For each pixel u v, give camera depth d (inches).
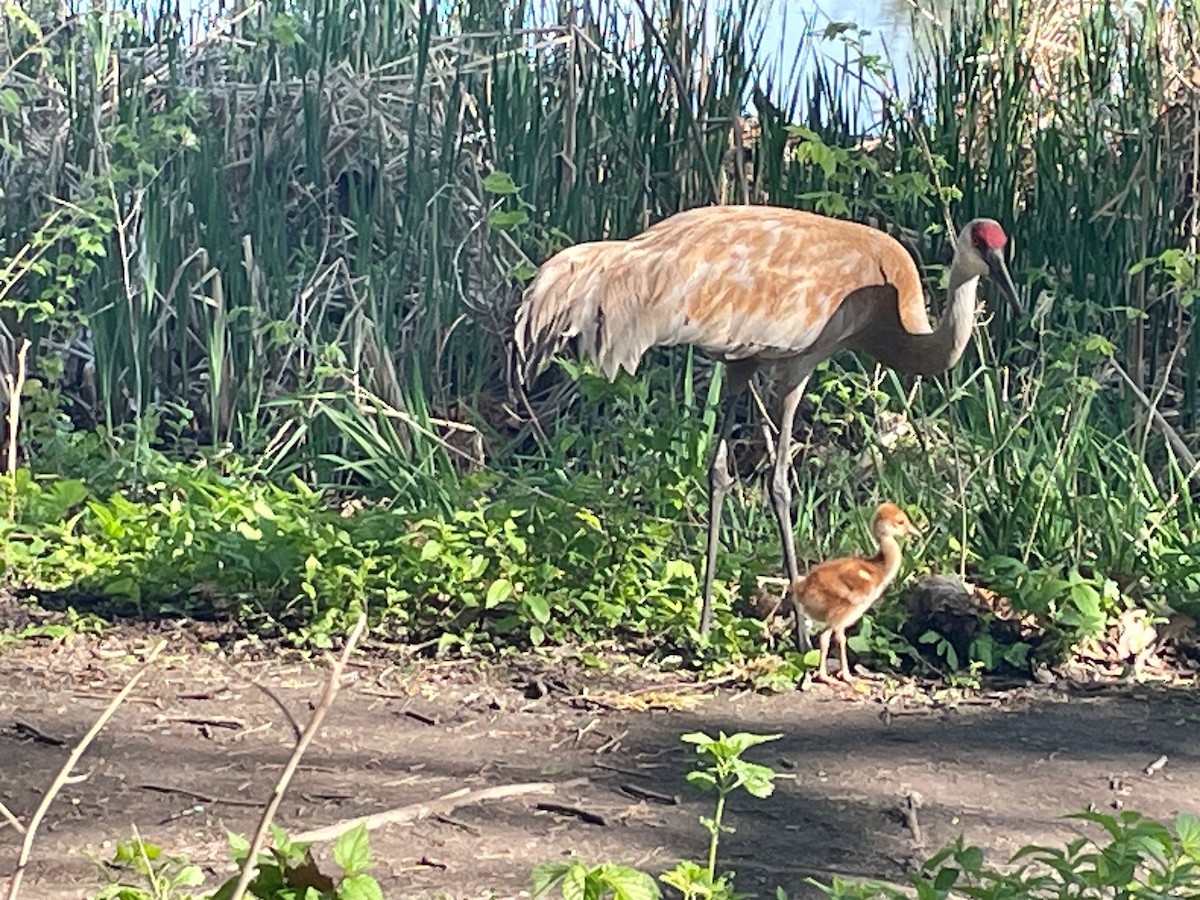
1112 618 264.4
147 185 365.7
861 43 371.6
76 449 342.0
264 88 403.9
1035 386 322.7
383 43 413.7
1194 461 320.5
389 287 372.2
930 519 300.8
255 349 367.9
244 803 193.5
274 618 265.3
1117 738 227.3
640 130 368.8
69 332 385.4
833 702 239.0
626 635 263.1
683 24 364.5
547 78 396.5
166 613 269.1
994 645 257.0
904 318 275.6
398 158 398.6
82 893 165.8
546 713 231.0
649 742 220.5
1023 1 377.7
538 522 276.4
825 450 328.8
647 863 178.7
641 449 308.3
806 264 266.5
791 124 369.1
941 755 218.2
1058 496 299.0
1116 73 382.0
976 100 364.2
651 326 263.7
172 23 397.7
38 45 388.2
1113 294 349.1
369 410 346.6
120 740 214.7
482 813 192.4
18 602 271.1
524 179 373.7
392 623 263.3
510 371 377.7
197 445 370.3
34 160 398.9
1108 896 147.9
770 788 136.3
